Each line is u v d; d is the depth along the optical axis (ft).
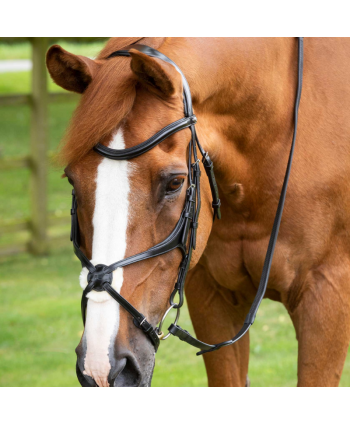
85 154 6.73
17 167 26.50
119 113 6.64
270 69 8.93
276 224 8.82
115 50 7.65
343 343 9.57
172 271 7.30
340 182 9.30
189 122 7.16
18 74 58.75
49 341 18.70
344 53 9.70
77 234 7.34
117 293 6.60
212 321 10.64
